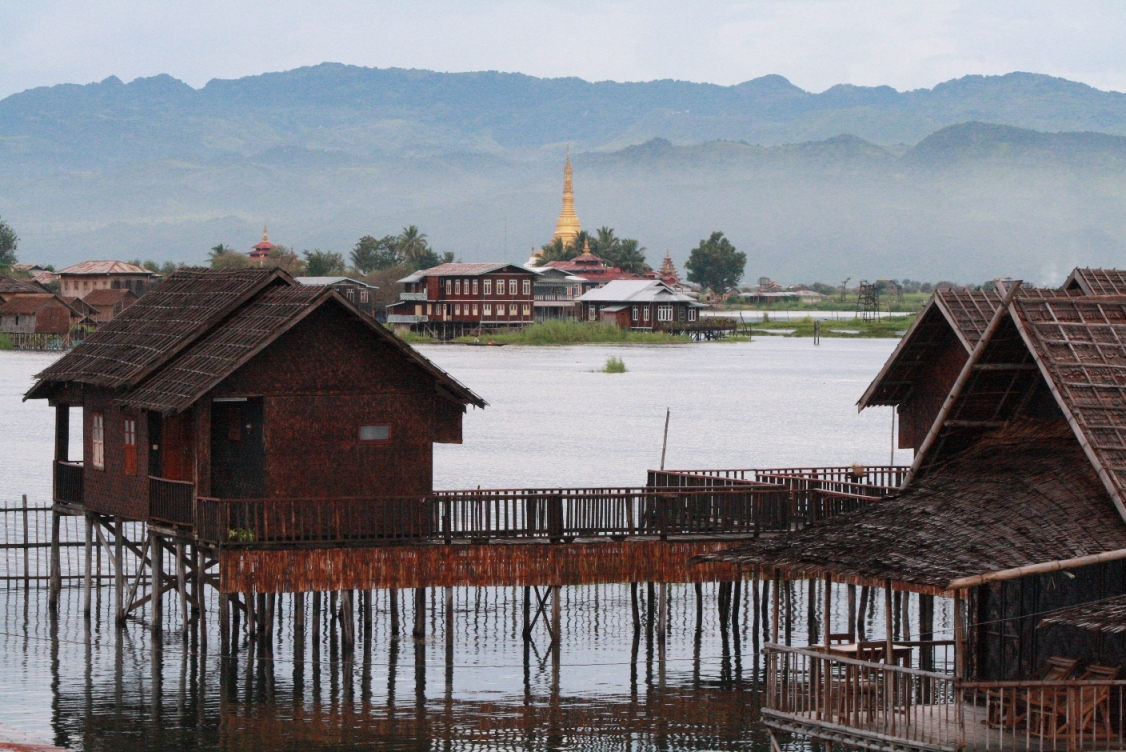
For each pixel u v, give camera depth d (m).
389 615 109.31
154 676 90.94
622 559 94.44
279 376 93.75
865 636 102.50
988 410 66.19
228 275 105.44
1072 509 58.38
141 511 97.94
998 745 56.34
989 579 54.31
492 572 93.00
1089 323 62.28
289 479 94.06
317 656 96.12
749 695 88.38
